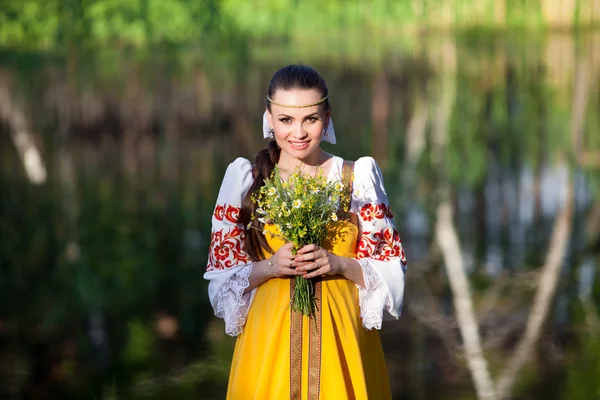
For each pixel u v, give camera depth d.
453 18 31.53
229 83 19.77
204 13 21.86
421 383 5.25
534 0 30.97
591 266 7.91
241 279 3.08
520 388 5.09
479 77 21.41
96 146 15.05
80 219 9.96
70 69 19.28
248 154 13.73
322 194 2.99
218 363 5.68
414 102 18.39
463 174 12.22
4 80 18.78
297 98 3.02
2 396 5.07
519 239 8.91
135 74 20.16
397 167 12.70
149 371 5.50
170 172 12.62
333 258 3.01
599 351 5.74
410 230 9.36
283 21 28.97
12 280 7.69
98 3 19.28
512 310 6.65
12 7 18.42
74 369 5.54
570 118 16.53
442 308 6.81
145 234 9.30
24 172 12.98
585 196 10.88
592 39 28.17
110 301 7.10
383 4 31.23
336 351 3.01
